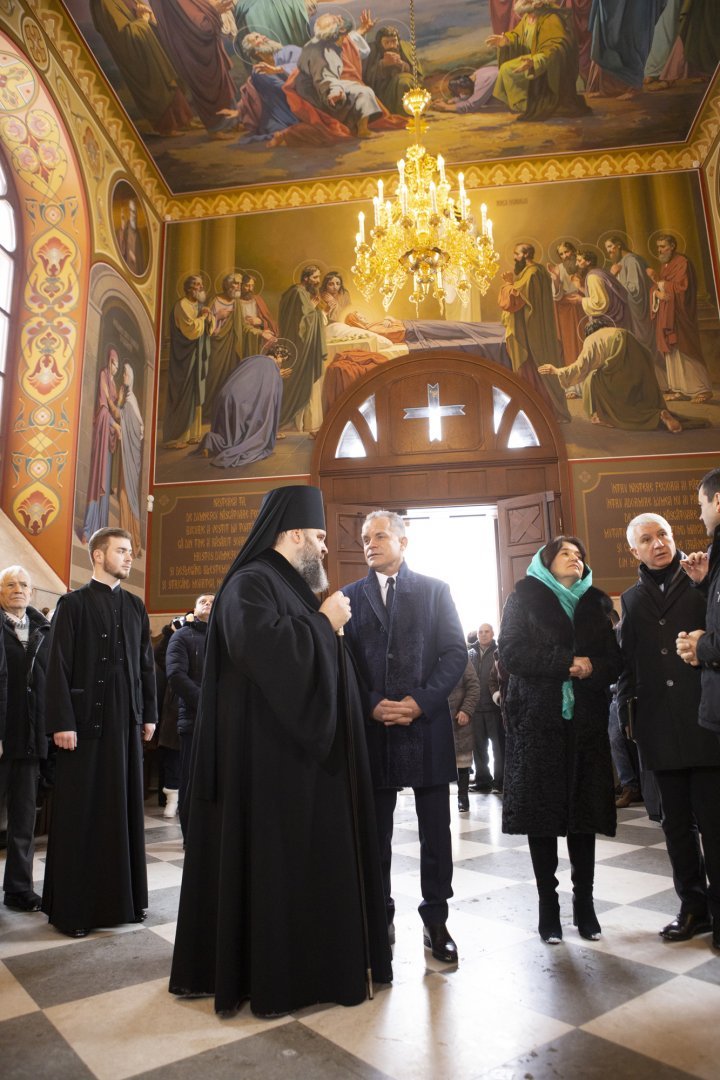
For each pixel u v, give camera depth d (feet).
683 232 35.60
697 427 33.40
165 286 37.70
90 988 8.32
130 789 11.52
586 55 33.01
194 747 8.46
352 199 38.27
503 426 34.65
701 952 9.01
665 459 33.22
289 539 9.17
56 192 30.12
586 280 35.76
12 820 12.66
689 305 34.76
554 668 9.70
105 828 11.01
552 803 9.45
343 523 33.81
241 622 7.96
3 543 25.64
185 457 35.53
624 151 37.04
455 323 36.11
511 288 36.14
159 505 35.06
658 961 8.73
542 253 36.40
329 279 37.24
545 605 10.12
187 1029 7.14
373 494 34.65
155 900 12.48
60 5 29.43
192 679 17.39
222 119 35.17
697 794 9.46
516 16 31.94
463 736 21.39
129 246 34.55
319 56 33.27
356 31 32.48
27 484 27.94
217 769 8.15
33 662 13.76
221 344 36.81
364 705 9.71
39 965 9.18
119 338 32.76
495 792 25.11
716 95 33.86
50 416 28.45
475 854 15.11
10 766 12.99
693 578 9.65
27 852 12.60
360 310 36.76
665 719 9.83
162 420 36.04
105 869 10.82
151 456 35.42
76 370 28.86
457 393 35.27
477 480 34.27
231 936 7.50
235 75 33.37
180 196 38.91
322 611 8.49
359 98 34.88
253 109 34.88
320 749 7.76
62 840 10.86
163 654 25.30
